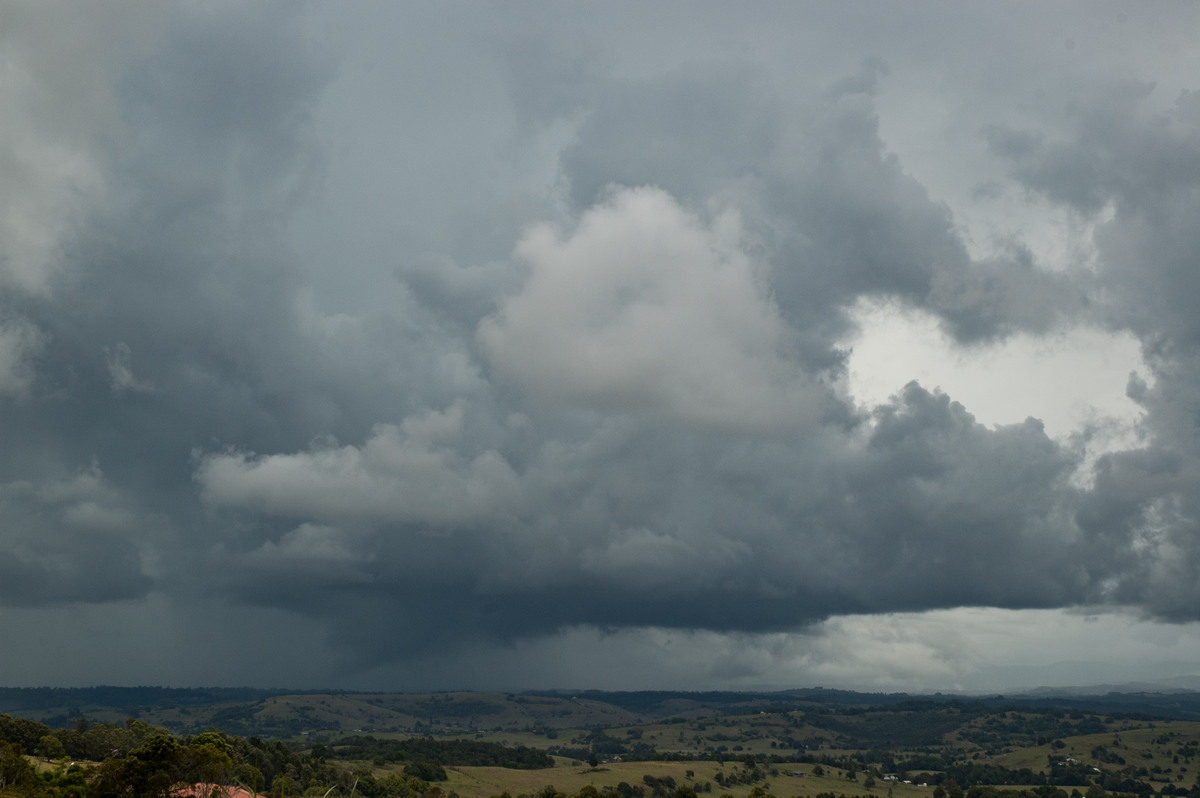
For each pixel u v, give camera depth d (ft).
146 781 531.09
